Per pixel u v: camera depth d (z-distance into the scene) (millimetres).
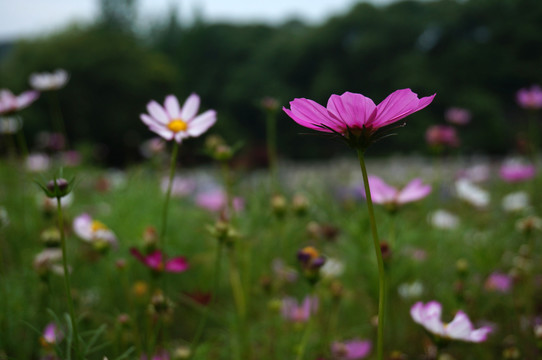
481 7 16828
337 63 18266
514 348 885
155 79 13836
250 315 1144
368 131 576
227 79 20531
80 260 1108
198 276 1276
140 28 21547
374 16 17891
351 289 1153
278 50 19422
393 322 1011
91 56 12555
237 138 16844
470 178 2219
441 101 16109
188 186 1906
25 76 12125
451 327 687
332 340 963
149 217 1358
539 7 16391
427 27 17609
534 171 1741
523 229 1077
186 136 733
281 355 953
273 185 1171
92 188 1828
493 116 15297
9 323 864
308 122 589
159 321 782
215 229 811
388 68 17422
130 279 1160
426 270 1166
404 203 911
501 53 16484
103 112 12539
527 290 1032
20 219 1173
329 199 1285
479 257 1163
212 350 985
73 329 646
